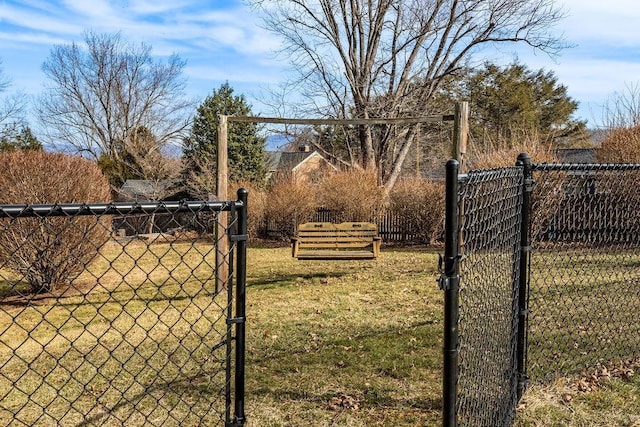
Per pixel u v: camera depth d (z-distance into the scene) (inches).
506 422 113.6
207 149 954.7
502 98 1093.8
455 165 72.9
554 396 134.2
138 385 145.9
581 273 246.8
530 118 1084.5
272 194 644.1
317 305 254.5
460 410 82.0
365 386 145.1
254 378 151.8
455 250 73.9
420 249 536.1
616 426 118.4
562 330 187.0
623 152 497.0
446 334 75.2
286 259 455.8
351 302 260.7
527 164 129.1
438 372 154.8
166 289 311.7
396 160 810.2
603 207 228.5
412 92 804.6
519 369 131.6
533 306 214.8
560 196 261.1
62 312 250.8
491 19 756.6
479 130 1072.2
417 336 192.5
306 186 644.7
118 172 933.2
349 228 389.4
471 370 87.4
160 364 163.3
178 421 121.0
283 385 146.3
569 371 149.5
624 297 215.9
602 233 230.5
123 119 1150.3
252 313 236.7
